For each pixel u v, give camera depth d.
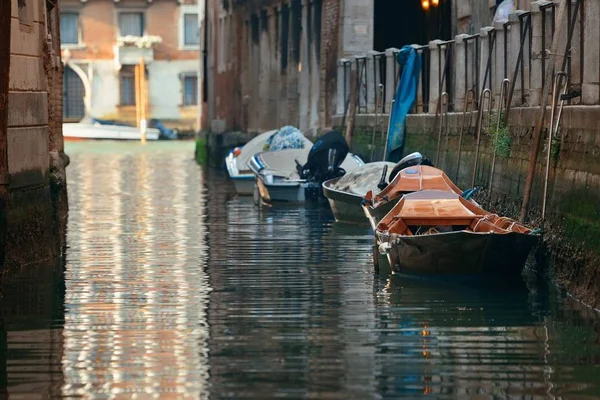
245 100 82.19
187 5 132.75
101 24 131.62
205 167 79.06
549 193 27.56
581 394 18.02
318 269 29.34
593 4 26.52
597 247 23.70
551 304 24.41
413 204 28.73
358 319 23.22
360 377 19.00
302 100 67.94
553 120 27.50
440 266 26.62
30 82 29.41
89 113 131.75
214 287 26.80
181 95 134.88
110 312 24.03
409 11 65.19
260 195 48.06
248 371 19.39
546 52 30.59
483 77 37.97
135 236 36.56
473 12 46.75
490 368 19.45
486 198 34.03
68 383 18.78
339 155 46.88
